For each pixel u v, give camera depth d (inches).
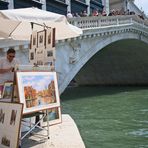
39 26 356.2
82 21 836.0
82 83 1648.6
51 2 985.5
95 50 900.0
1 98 255.6
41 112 275.3
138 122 569.3
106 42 957.8
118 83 1585.9
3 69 280.4
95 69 1533.0
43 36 313.4
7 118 225.3
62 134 291.0
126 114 657.6
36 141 267.1
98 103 839.7
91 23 873.5
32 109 242.1
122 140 432.8
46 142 265.3
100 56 1385.3
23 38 376.5
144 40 1228.5
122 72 1520.7
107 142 420.2
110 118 612.4
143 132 485.1
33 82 246.8
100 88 1435.8
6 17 332.2
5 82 259.3
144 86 1513.3
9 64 281.6
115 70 1514.5
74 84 1699.1
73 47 785.6
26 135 276.5
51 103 259.9
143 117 621.6
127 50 1325.0
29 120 300.5
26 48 593.9
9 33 340.8
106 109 730.2
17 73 237.5
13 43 557.0
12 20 334.0
